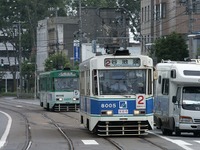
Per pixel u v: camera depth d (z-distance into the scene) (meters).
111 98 63.41
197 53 123.12
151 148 53.84
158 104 74.75
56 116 111.25
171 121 69.25
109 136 66.50
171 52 127.75
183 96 68.06
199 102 67.75
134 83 64.25
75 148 54.44
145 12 188.62
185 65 69.12
